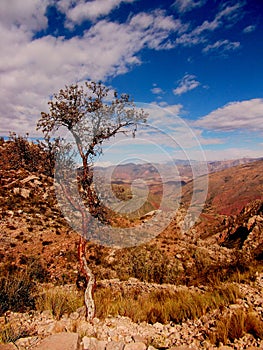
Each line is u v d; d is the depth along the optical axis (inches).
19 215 674.8
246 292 260.7
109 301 259.9
